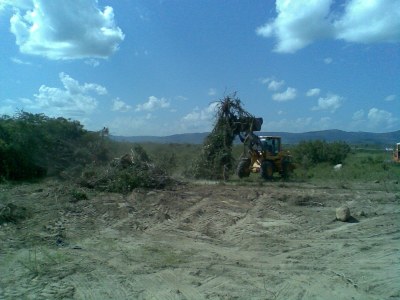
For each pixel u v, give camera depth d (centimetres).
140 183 1580
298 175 2383
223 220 1136
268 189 1638
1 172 2006
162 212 1209
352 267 763
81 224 1085
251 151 2134
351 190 1652
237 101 2139
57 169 2095
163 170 1753
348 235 996
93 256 832
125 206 1268
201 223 1111
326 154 3500
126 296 632
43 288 659
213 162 2083
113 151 2300
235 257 831
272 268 761
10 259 799
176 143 2703
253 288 661
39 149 2106
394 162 3609
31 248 873
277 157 2197
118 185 1552
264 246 905
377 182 1994
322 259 813
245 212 1228
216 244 930
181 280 698
